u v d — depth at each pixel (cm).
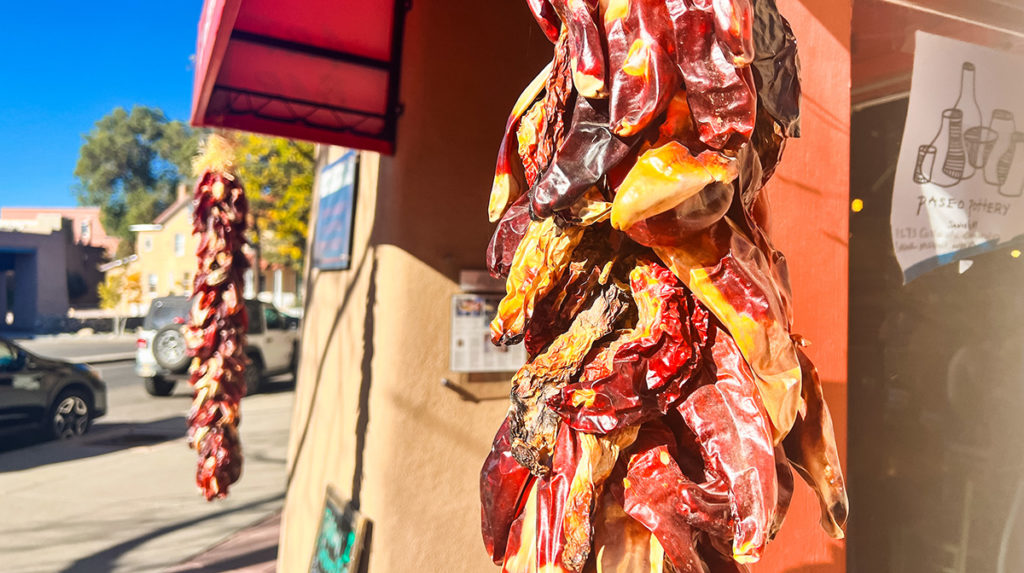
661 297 81
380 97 271
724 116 68
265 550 504
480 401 273
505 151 102
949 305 184
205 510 609
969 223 181
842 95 165
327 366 351
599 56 71
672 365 78
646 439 83
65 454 832
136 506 620
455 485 266
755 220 94
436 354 268
